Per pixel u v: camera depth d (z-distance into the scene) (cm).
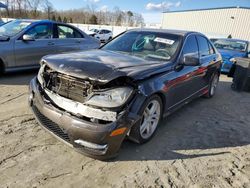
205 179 281
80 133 263
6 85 554
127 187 255
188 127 418
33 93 328
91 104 265
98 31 2592
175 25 3488
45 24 677
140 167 289
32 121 376
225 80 880
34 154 293
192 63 378
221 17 2936
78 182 255
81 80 275
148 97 301
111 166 286
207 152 340
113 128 260
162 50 398
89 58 326
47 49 673
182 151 335
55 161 284
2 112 400
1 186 239
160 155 319
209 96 605
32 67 653
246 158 335
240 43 1032
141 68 318
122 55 375
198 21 3166
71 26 750
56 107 287
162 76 339
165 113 371
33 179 252
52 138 331
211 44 573
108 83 268
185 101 443
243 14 2794
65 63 299
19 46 613
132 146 331
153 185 262
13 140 318
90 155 269
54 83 301
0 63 596
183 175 284
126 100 272
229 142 377
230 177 290
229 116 495
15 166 269
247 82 710
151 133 347
